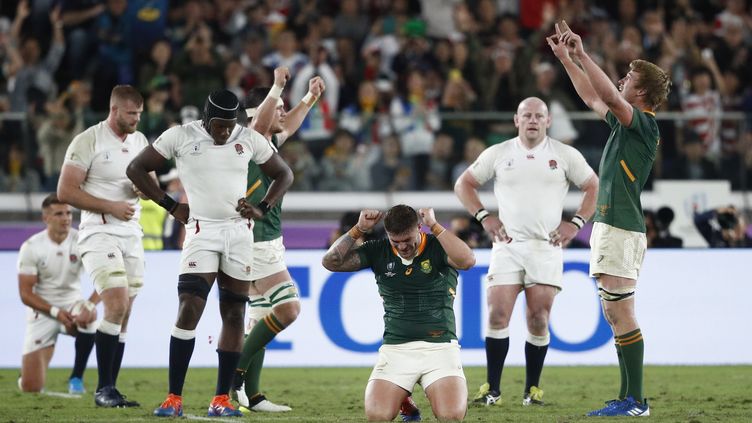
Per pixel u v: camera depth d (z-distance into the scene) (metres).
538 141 29.84
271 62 55.16
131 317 39.75
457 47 54.72
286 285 27.45
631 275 24.50
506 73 53.28
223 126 23.69
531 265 29.23
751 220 47.00
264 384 34.84
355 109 53.97
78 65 55.09
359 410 27.83
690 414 25.72
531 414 25.72
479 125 47.62
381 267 23.84
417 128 47.59
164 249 41.00
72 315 32.53
